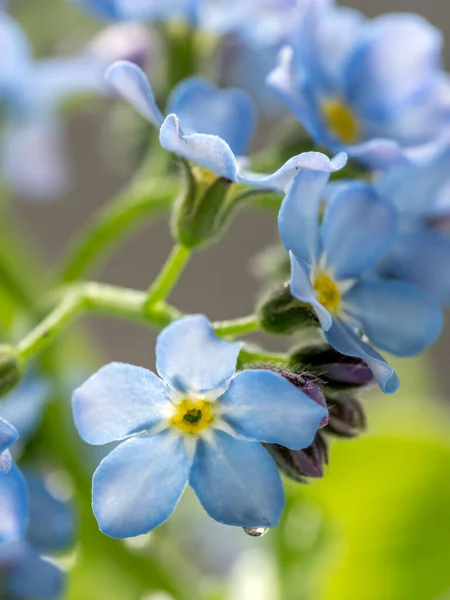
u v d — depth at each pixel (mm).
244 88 106
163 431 82
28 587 95
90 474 101
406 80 97
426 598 109
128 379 81
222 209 89
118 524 81
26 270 105
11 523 82
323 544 108
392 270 91
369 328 87
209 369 81
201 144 81
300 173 81
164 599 101
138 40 105
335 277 87
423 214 91
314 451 84
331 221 86
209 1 103
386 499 109
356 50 97
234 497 82
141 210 103
